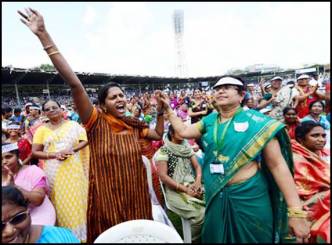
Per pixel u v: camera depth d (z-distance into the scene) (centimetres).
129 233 165
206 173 193
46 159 305
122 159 220
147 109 446
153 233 165
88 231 230
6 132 320
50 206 262
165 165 317
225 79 182
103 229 224
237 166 175
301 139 210
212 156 187
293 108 204
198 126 212
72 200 299
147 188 237
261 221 175
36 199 245
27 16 174
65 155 300
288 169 171
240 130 176
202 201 305
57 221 300
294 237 176
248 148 172
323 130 202
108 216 221
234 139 177
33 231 173
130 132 234
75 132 320
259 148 170
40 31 175
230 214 179
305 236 163
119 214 220
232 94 180
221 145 182
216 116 199
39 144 313
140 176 230
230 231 179
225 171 179
